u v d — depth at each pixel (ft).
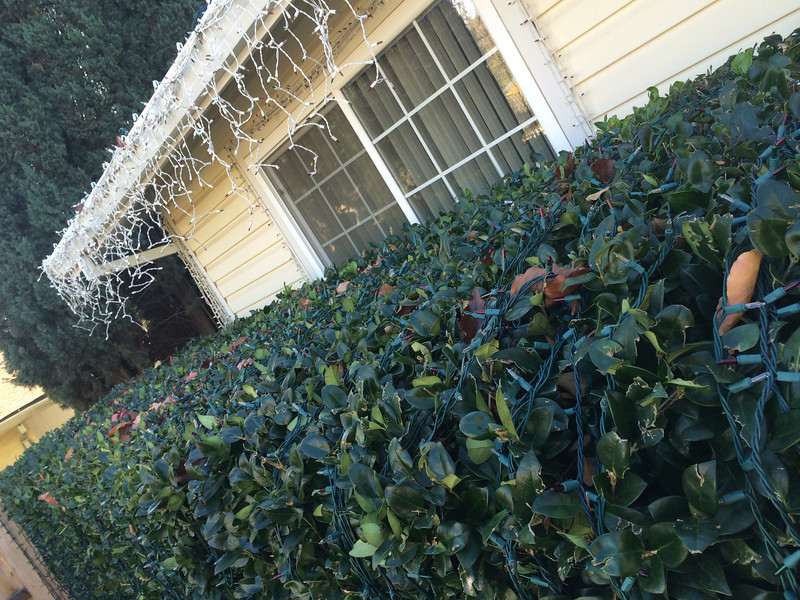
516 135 11.10
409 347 4.65
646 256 3.21
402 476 3.31
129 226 20.30
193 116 12.23
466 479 3.17
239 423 5.41
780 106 4.41
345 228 15.74
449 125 11.93
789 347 2.20
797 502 2.10
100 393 29.07
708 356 2.51
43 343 26.53
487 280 4.77
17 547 13.07
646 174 4.37
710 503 2.19
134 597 9.38
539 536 2.67
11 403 40.01
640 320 2.62
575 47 9.76
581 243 3.76
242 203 17.58
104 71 28.14
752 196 3.01
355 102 13.12
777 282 2.49
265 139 15.28
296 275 17.58
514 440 2.78
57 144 27.04
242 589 5.23
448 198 12.80
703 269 2.82
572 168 6.72
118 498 7.43
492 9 10.08
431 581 3.22
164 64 30.91
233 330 16.31
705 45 8.67
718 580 2.15
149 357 31.24
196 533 5.74
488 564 3.06
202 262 21.67
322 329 7.51
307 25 12.22
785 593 2.01
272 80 13.70
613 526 2.36
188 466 5.20
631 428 2.51
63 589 13.26
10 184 26.68
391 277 7.70
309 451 4.12
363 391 4.26
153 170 13.97
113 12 29.27
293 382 5.59
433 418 3.59
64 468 10.83
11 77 26.25
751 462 2.13
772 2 7.95
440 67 11.41
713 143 4.42
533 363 3.14
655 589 2.18
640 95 9.51
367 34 11.90
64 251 17.71
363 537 3.46
